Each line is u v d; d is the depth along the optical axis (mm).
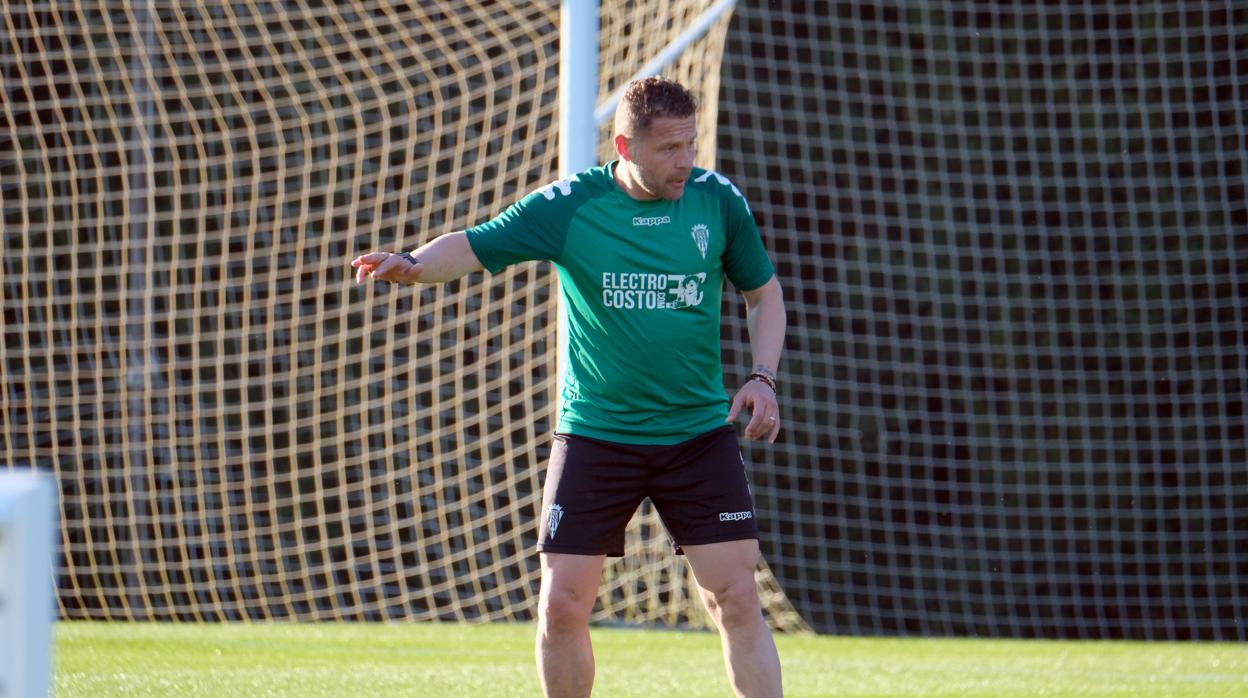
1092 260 45938
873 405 45031
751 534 10422
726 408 10773
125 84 34188
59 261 35531
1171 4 46719
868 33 46500
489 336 32625
